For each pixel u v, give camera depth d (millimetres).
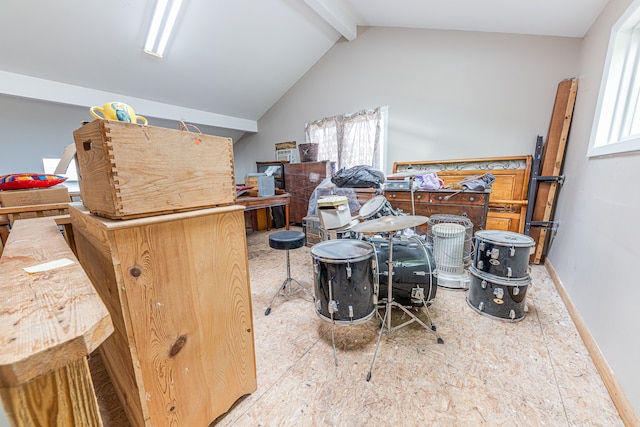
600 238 1551
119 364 967
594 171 1777
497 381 1284
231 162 1021
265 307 2064
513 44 2861
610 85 1775
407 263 1772
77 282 509
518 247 1720
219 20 3070
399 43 3592
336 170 4406
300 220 4590
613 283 1327
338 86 4270
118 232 716
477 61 3084
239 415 1127
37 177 1678
